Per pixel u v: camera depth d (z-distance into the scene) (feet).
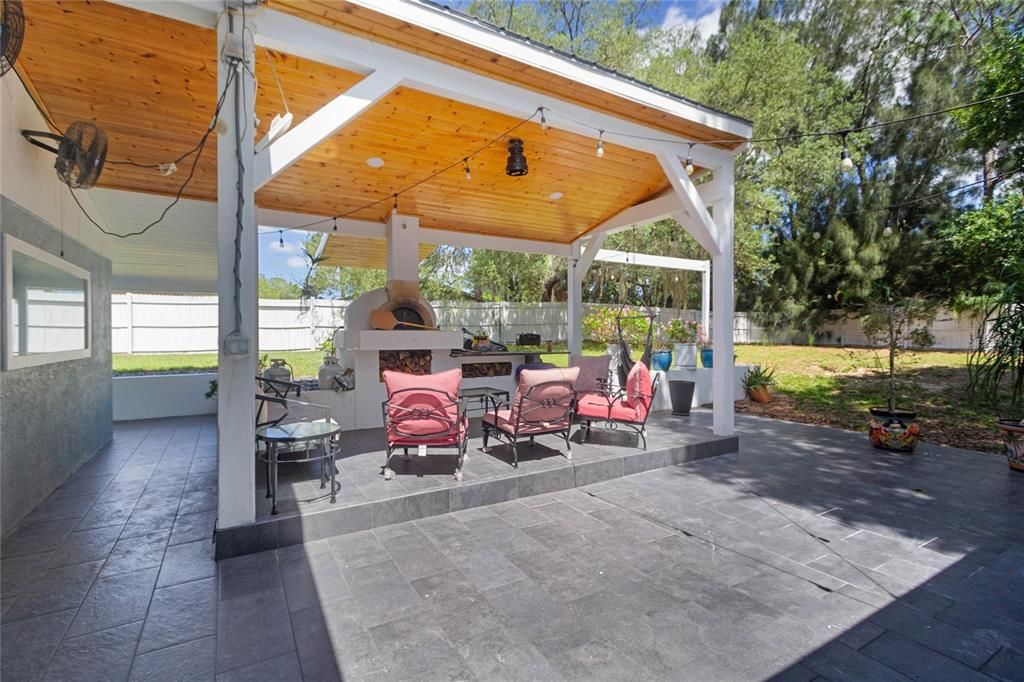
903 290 39.58
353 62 9.48
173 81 10.50
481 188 18.11
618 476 13.44
